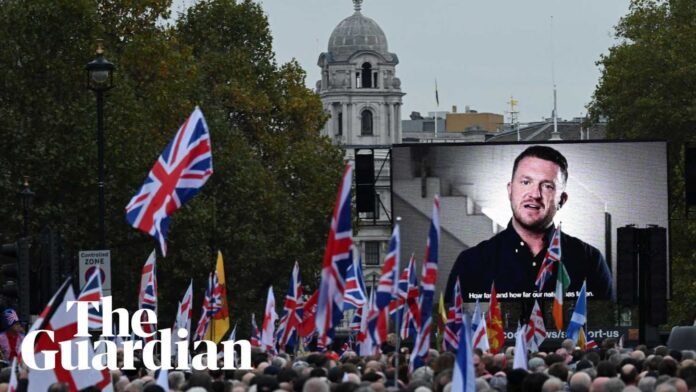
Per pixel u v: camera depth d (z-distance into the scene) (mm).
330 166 115562
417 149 72562
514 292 72625
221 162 95062
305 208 111625
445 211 72750
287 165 112250
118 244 79375
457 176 72688
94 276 31156
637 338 73750
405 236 72875
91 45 79438
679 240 108000
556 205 72500
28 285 41719
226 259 96250
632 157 72500
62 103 78688
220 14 114312
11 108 77562
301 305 49938
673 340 49375
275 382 28578
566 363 37125
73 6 79062
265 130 112812
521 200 72500
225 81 111625
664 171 72438
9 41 78562
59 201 77500
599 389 27844
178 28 114500
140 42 86500
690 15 112188
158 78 87375
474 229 72688
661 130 111000
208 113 95062
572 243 72625
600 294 72688
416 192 72750
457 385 25250
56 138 77250
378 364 33875
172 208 36156
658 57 109688
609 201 72562
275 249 101188
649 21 113188
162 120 87125
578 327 52844
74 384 28906
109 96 78750
